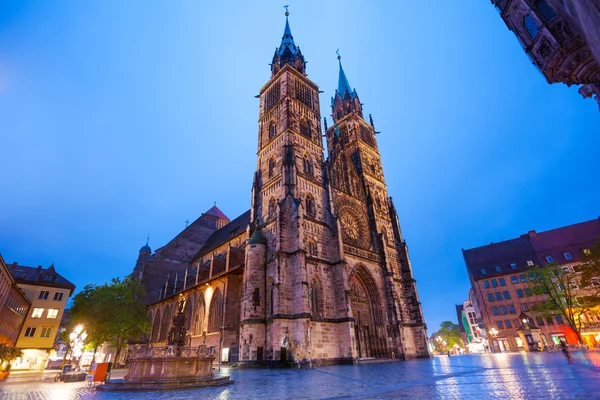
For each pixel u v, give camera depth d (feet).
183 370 65.36
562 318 244.42
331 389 51.93
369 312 166.71
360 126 249.75
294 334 125.18
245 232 209.77
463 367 91.71
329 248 157.28
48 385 75.31
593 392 32.42
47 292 236.84
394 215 219.41
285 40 244.22
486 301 288.10
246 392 51.72
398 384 54.60
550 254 272.72
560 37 56.54
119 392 55.42
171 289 240.94
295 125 186.80
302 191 163.22
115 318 161.99
